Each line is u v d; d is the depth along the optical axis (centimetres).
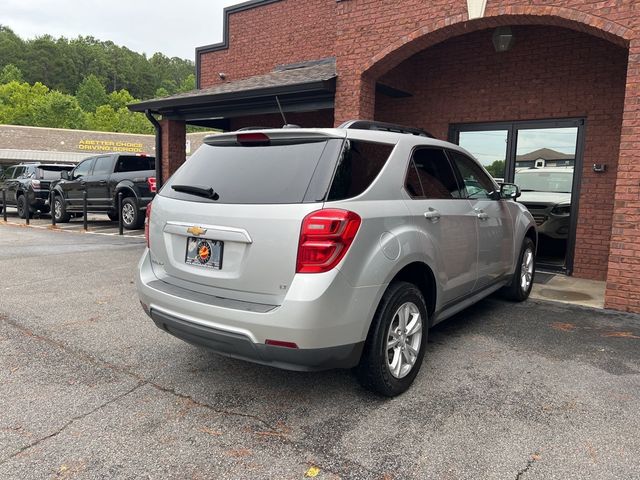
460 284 408
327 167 292
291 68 1097
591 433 285
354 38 735
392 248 308
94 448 266
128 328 468
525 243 569
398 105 906
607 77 709
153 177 1250
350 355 289
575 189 750
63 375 360
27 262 804
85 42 12025
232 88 938
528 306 562
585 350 419
